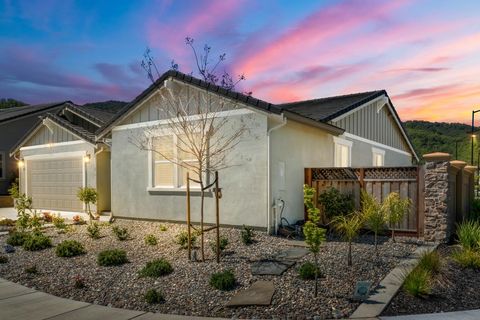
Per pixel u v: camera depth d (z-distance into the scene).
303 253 7.55
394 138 21.09
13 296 5.95
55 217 13.09
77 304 5.55
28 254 8.66
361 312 4.90
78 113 16.75
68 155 15.42
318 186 10.37
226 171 10.21
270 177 9.55
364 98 16.28
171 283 6.20
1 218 14.87
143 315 5.05
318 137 12.27
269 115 9.38
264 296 5.45
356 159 15.64
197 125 10.29
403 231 9.10
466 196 10.58
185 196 11.09
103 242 9.52
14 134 23.05
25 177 17.70
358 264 6.74
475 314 4.89
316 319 4.78
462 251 7.29
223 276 6.00
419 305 5.19
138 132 12.27
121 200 12.74
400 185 9.22
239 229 9.88
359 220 7.83
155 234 10.12
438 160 8.59
